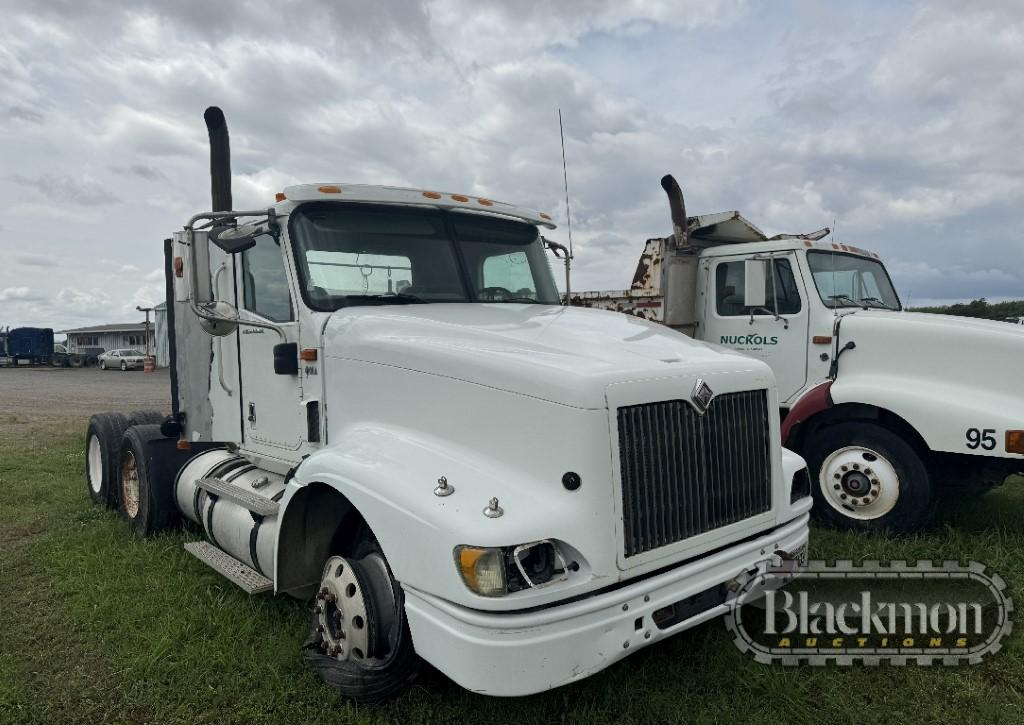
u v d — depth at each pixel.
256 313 4.50
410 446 3.27
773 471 3.49
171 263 5.63
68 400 19.78
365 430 3.59
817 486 5.75
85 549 5.36
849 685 3.45
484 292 4.59
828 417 5.85
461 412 3.16
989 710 3.23
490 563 2.57
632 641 2.78
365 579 3.20
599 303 7.96
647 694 3.32
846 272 6.92
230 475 4.83
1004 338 5.27
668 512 2.99
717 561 3.14
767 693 3.36
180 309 5.40
